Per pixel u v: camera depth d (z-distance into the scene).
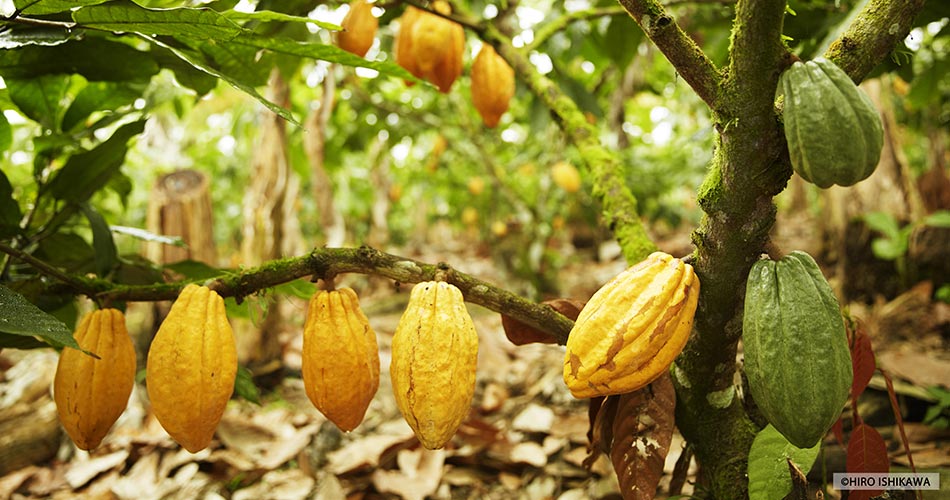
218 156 4.00
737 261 0.74
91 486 1.44
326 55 0.87
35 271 1.06
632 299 0.70
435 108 3.03
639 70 2.66
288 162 1.98
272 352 1.98
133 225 3.28
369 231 4.57
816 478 1.15
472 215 5.23
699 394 0.88
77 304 1.20
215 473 1.46
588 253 4.48
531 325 0.84
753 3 0.63
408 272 0.79
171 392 0.72
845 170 0.60
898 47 0.78
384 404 1.80
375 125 2.76
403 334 0.71
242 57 1.06
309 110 2.64
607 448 0.88
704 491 0.95
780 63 0.65
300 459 1.48
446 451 1.46
